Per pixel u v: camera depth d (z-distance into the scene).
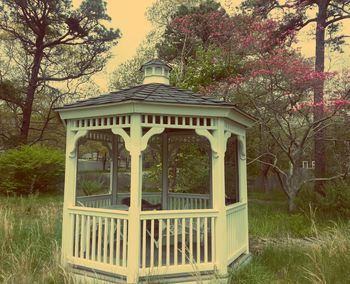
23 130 16.67
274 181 15.12
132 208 3.68
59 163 12.69
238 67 10.74
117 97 4.17
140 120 3.79
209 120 4.15
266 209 9.27
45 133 19.84
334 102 8.11
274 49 9.66
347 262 4.32
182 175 9.98
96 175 14.86
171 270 3.76
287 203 10.73
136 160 3.74
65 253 4.21
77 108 4.16
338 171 10.26
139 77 16.08
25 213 7.94
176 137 6.30
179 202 6.16
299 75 8.55
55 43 17.66
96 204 5.60
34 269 4.06
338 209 7.84
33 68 17.33
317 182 10.10
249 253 5.08
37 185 12.23
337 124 9.56
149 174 11.48
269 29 10.06
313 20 11.95
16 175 11.75
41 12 16.73
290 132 8.90
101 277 3.79
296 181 9.09
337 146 10.64
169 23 15.41
